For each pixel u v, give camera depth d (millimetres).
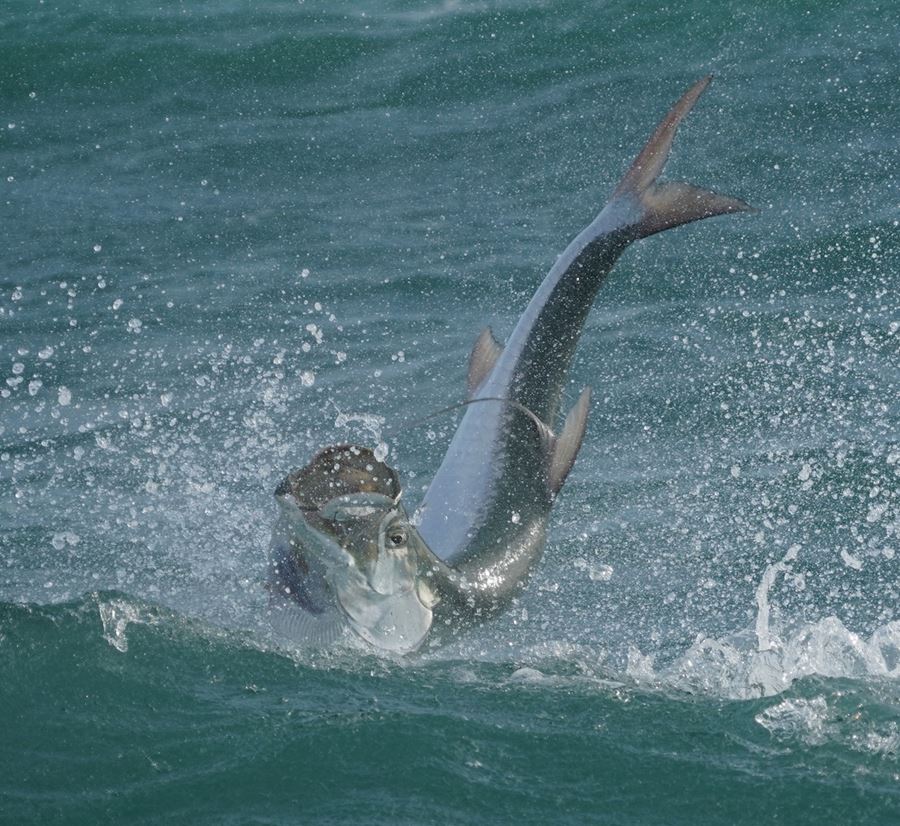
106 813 17828
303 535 19250
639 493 30375
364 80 63156
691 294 41656
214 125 60344
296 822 17547
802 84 58344
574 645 23875
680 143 54250
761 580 26375
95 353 40031
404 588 20109
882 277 42188
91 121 61031
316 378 37625
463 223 49688
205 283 45312
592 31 64438
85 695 20531
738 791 18500
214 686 21000
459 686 21281
